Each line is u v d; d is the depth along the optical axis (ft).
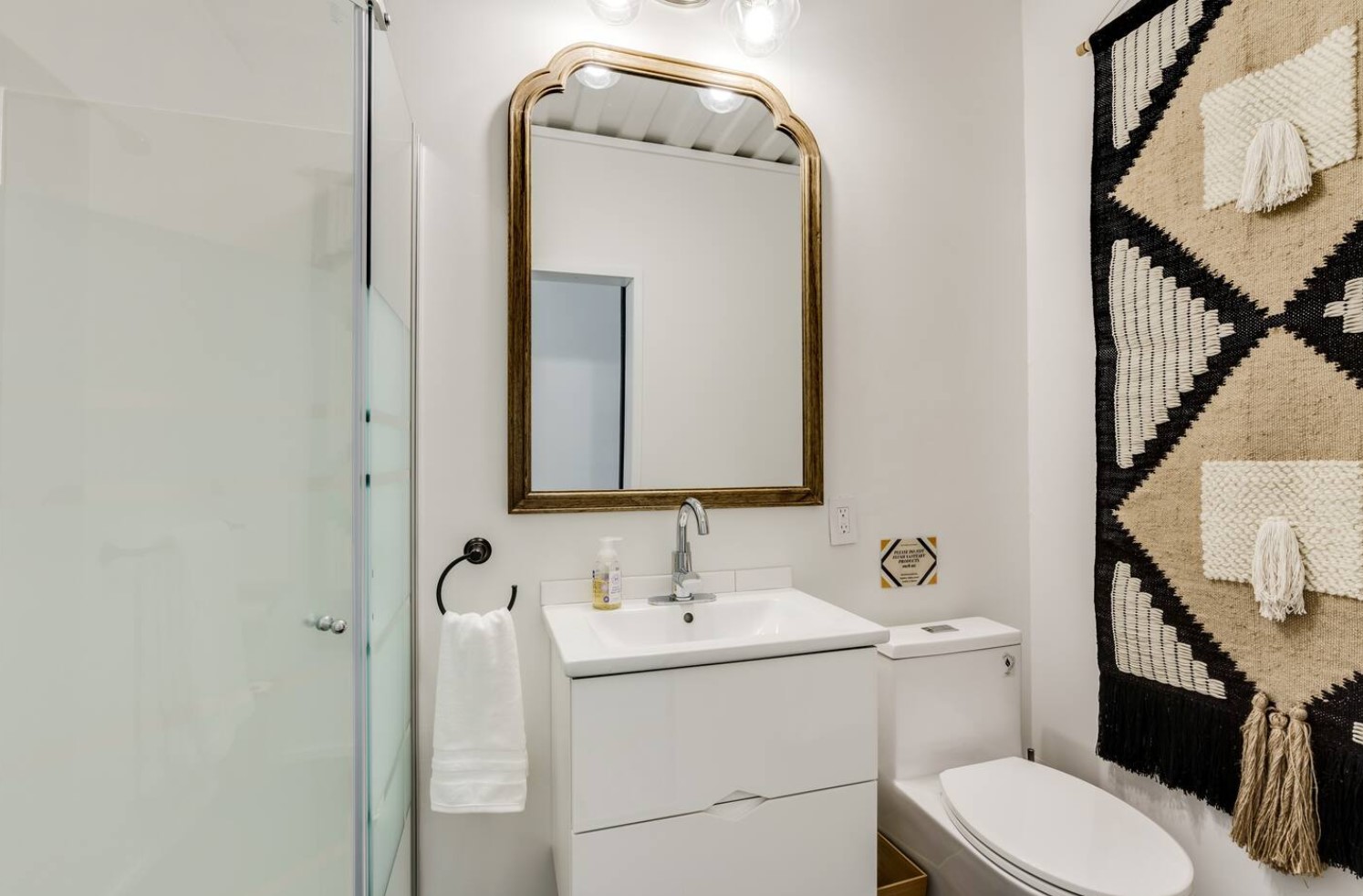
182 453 3.19
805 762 3.85
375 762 3.31
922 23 5.79
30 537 3.01
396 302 3.87
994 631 5.35
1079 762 5.51
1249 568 4.15
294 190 3.24
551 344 4.66
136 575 3.12
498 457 4.57
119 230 3.17
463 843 4.42
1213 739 4.35
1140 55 4.90
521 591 4.59
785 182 5.25
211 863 3.11
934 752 5.06
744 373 5.12
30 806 2.94
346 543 3.16
